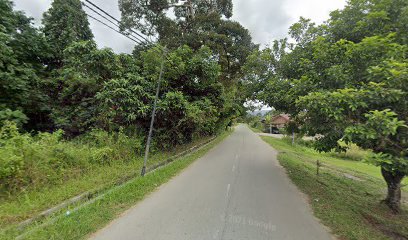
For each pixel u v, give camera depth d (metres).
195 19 17.09
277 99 6.91
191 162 9.03
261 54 8.72
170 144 10.02
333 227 3.85
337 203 5.04
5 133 5.19
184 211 4.25
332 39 5.76
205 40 15.87
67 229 3.25
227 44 16.39
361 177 9.51
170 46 15.71
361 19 5.23
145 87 8.71
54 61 11.66
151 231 3.45
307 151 18.98
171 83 9.83
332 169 10.65
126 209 4.25
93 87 9.87
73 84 9.84
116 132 8.45
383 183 8.69
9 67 7.56
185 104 8.56
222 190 5.62
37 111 9.55
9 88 7.65
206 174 7.24
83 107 9.95
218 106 12.53
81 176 5.55
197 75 10.32
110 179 5.64
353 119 4.03
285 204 4.86
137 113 8.13
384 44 3.96
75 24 12.59
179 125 9.33
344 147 5.21
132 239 3.21
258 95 8.07
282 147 17.73
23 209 3.78
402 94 3.27
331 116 4.11
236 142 18.78
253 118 56.62
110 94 7.69
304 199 5.25
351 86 4.30
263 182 6.58
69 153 5.74
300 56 6.62
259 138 25.00
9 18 9.07
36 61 10.78
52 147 5.56
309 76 5.41
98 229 3.46
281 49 8.20
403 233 3.85
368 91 3.47
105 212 3.96
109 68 8.66
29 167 4.63
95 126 8.97
